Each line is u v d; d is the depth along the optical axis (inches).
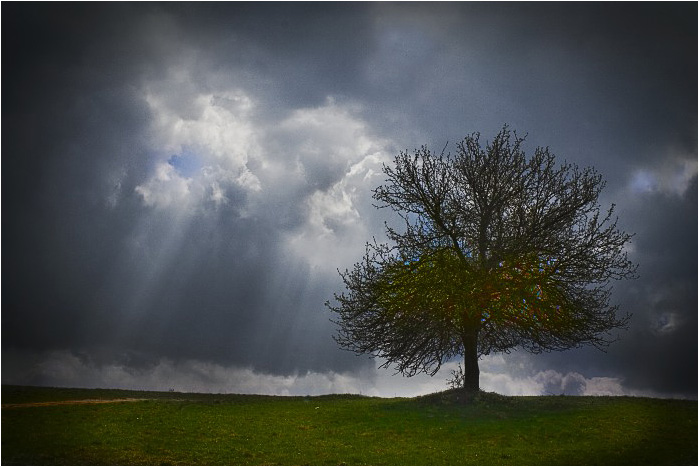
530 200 1441.9
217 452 1081.4
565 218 1414.9
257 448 1112.8
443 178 1476.4
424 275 1419.8
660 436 1159.6
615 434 1170.6
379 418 1309.1
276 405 1469.0
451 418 1285.7
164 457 1039.6
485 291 1397.6
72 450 1050.1
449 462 1037.8
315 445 1139.3
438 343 1460.4
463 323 1441.9
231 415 1333.7
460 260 1429.6
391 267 1451.8
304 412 1381.6
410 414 1325.0
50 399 1480.1
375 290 1435.8
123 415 1295.5
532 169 1465.3
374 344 1453.0
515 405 1370.6
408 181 1492.4
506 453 1081.4
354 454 1083.3
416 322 1421.0
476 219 1459.2
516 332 1456.7
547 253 1391.5
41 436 1120.8
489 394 1424.7
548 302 1379.2
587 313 1381.6
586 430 1194.6
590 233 1413.6
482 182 1459.2
